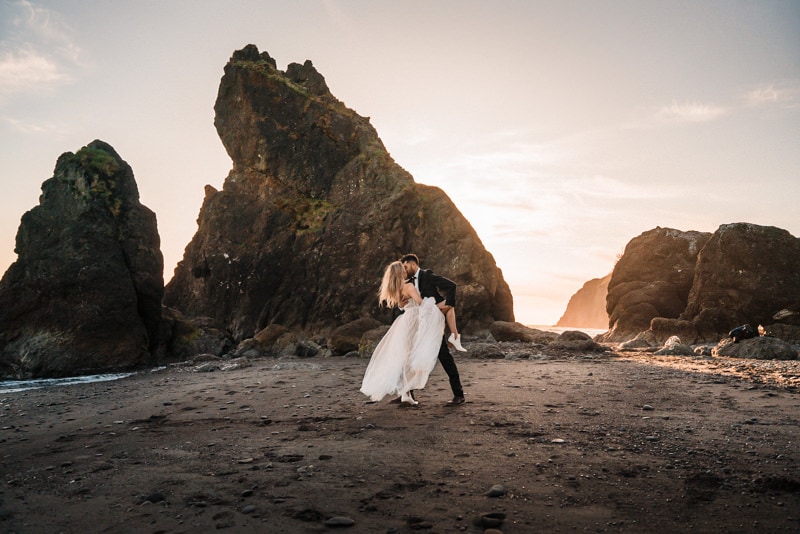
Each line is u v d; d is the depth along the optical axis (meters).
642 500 3.32
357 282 22.56
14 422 6.71
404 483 3.68
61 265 16.12
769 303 19.61
